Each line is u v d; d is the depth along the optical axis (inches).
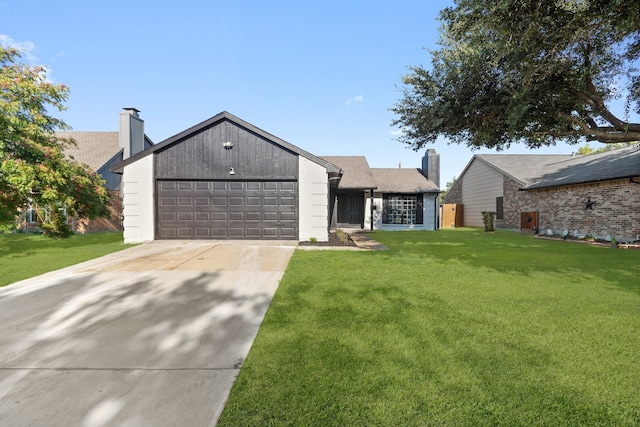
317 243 439.2
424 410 85.1
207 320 152.3
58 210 470.9
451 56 309.6
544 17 210.4
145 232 458.6
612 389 94.3
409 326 142.3
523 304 173.2
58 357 116.8
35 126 402.3
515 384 96.8
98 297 189.8
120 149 786.2
